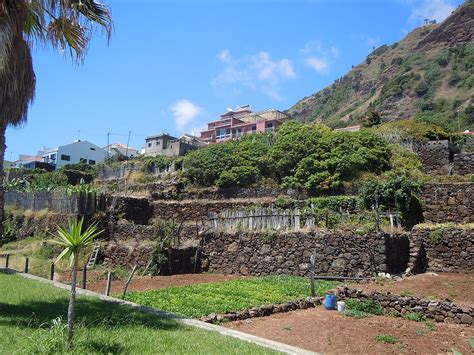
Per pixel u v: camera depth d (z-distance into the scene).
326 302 14.95
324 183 30.70
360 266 20.08
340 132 34.03
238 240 24.16
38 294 13.41
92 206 30.56
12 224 34.84
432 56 118.69
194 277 22.84
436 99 96.31
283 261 22.31
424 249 21.30
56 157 78.31
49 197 33.56
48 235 31.16
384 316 13.94
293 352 8.75
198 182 38.41
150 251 24.03
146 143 72.69
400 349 10.53
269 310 14.30
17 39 10.70
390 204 24.94
